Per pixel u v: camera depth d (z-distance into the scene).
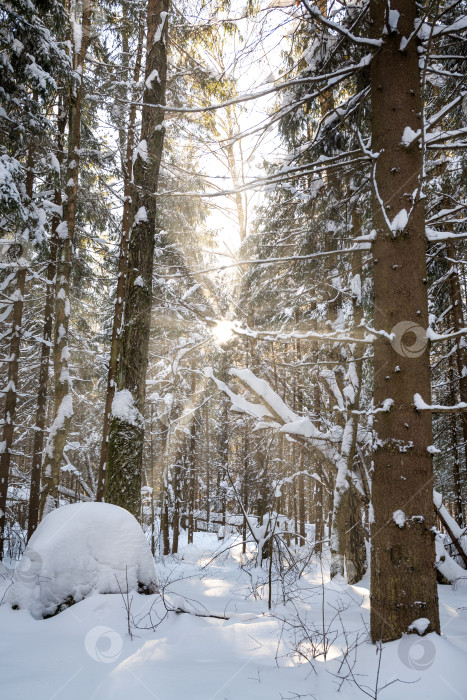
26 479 17.53
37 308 17.30
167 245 13.94
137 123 11.41
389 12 3.85
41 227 10.70
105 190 13.39
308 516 31.53
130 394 7.14
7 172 8.15
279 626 4.42
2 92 9.30
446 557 8.97
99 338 16.30
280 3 4.74
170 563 14.23
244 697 2.79
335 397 10.13
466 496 16.86
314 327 11.62
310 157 7.12
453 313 10.63
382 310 3.80
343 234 8.55
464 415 11.12
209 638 3.97
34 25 9.05
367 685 2.88
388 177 3.92
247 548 17.66
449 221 4.75
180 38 8.28
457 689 2.62
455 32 3.95
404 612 3.22
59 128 13.48
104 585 4.61
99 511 5.05
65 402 10.40
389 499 3.44
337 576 8.48
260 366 12.13
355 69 4.23
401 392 3.56
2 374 17.84
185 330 14.74
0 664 3.31
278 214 9.77
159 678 3.07
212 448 22.48
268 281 12.38
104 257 14.45
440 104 5.81
